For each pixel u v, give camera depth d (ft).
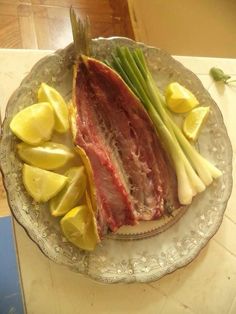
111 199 1.10
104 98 1.17
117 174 1.12
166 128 1.20
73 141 1.09
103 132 1.17
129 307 1.15
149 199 1.17
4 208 1.30
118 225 1.12
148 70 1.24
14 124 1.04
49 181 1.04
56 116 1.10
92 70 1.14
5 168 1.03
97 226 1.06
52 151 1.07
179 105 1.26
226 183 1.27
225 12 1.82
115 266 1.11
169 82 1.29
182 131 1.27
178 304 1.20
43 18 1.99
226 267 1.28
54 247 1.05
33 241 1.04
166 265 1.14
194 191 1.22
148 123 1.19
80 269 1.06
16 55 1.22
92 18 2.05
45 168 1.07
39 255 1.11
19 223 1.02
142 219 1.15
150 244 1.16
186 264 1.16
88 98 1.16
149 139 1.19
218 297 1.25
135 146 1.18
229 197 1.27
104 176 1.10
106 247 1.12
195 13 1.78
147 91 1.20
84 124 1.11
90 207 1.07
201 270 1.25
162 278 1.20
